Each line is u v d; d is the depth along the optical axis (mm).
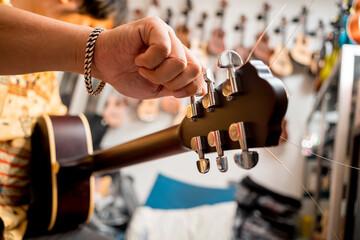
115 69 508
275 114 378
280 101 377
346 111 1276
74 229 1029
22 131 886
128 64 501
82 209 1004
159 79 455
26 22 488
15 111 871
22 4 627
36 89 965
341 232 1015
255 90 402
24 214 881
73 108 2588
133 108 3172
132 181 2854
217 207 2375
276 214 2500
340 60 1352
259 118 395
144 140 694
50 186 961
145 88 543
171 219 2293
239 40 3311
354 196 1016
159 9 3246
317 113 1299
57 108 1120
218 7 3340
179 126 590
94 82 2541
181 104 3191
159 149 652
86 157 927
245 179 2756
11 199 870
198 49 3176
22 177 911
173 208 2535
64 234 982
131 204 2715
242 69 426
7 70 510
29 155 937
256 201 2635
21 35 486
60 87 2377
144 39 460
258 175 2750
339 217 1046
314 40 2330
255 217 2598
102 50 487
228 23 3342
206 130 506
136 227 2223
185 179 3156
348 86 1265
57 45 491
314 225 1678
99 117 2775
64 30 492
